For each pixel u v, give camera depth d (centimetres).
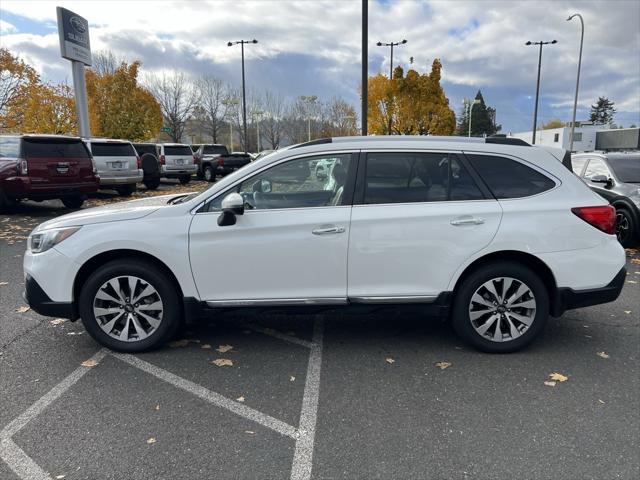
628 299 548
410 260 381
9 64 2789
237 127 5238
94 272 387
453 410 316
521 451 274
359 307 388
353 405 322
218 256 379
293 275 383
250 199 388
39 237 392
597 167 923
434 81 3006
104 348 411
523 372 369
